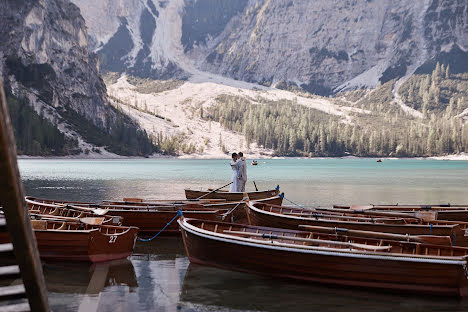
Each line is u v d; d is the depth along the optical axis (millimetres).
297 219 15836
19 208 3334
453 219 20594
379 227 15430
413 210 21250
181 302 10766
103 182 56469
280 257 12352
